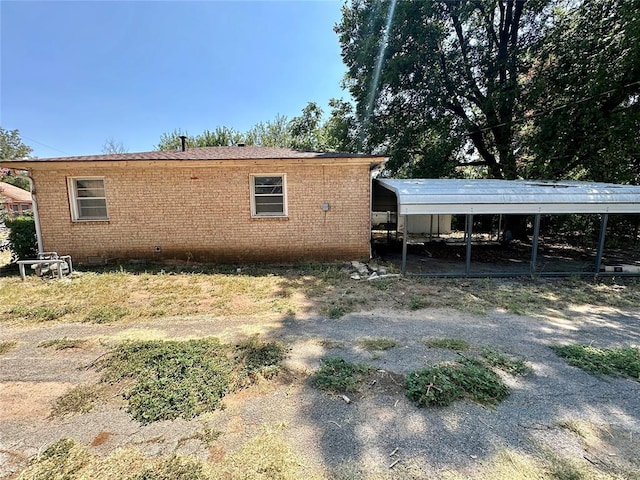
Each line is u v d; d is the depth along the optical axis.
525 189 7.43
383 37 13.62
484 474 1.98
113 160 7.95
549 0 12.41
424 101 14.17
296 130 29.83
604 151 10.68
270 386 3.00
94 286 6.48
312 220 8.68
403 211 6.85
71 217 8.48
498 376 3.15
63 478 1.96
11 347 3.86
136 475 1.98
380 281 6.92
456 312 5.08
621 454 2.14
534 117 12.45
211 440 2.30
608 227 12.80
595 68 10.54
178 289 6.32
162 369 3.24
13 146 43.38
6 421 2.51
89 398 2.80
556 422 2.48
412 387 2.89
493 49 13.70
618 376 3.15
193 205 8.57
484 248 11.96
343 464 2.07
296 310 5.20
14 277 7.26
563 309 5.23
